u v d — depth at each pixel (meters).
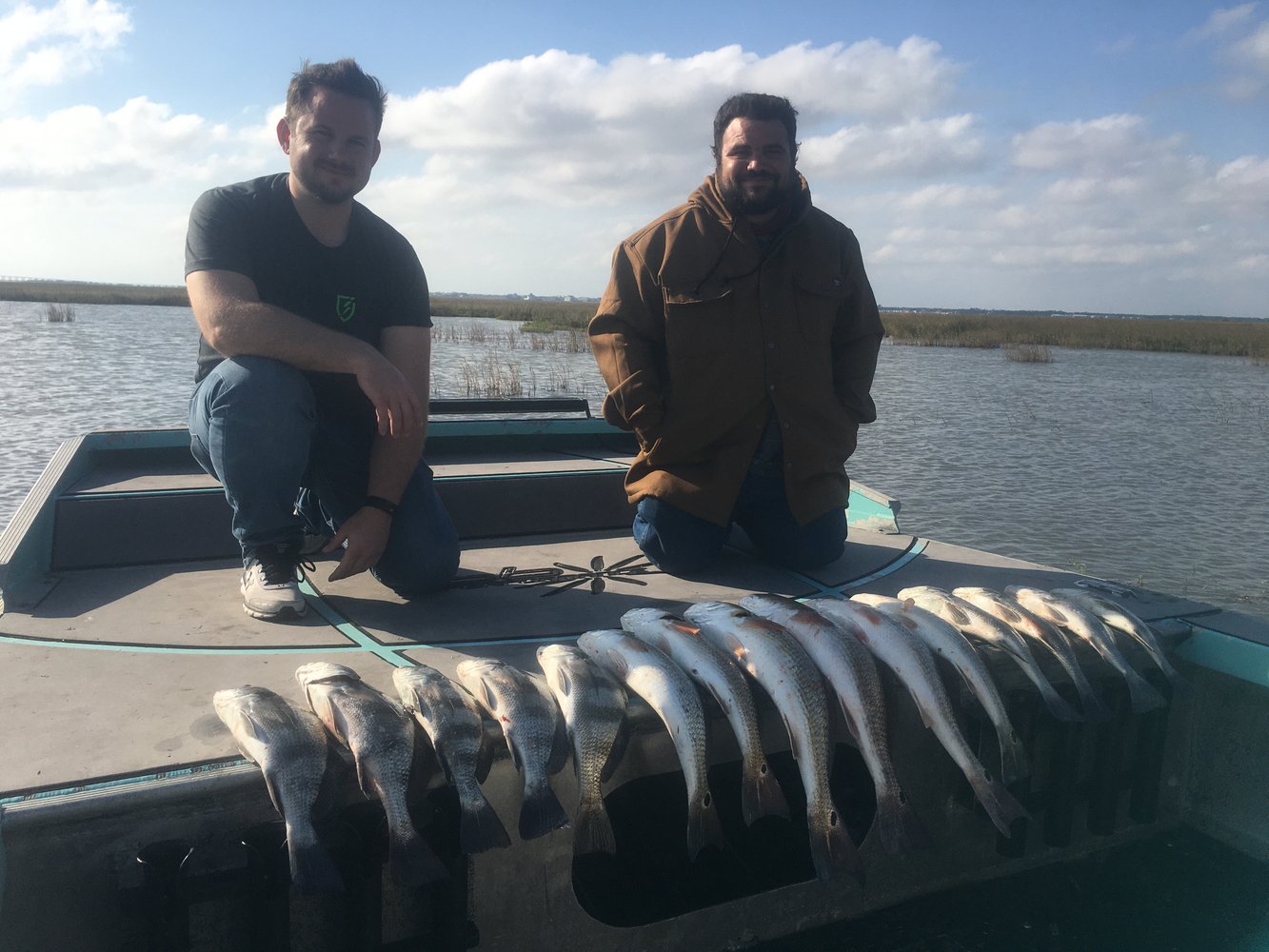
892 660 2.67
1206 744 3.23
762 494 3.83
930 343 53.62
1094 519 10.66
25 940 1.87
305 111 3.15
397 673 2.34
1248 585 8.17
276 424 2.98
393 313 3.49
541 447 5.45
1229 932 2.86
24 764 2.02
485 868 2.30
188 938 1.97
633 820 2.82
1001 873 3.12
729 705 2.43
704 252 3.69
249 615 3.08
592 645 2.57
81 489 3.78
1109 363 41.19
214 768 2.02
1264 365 43.31
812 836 2.41
